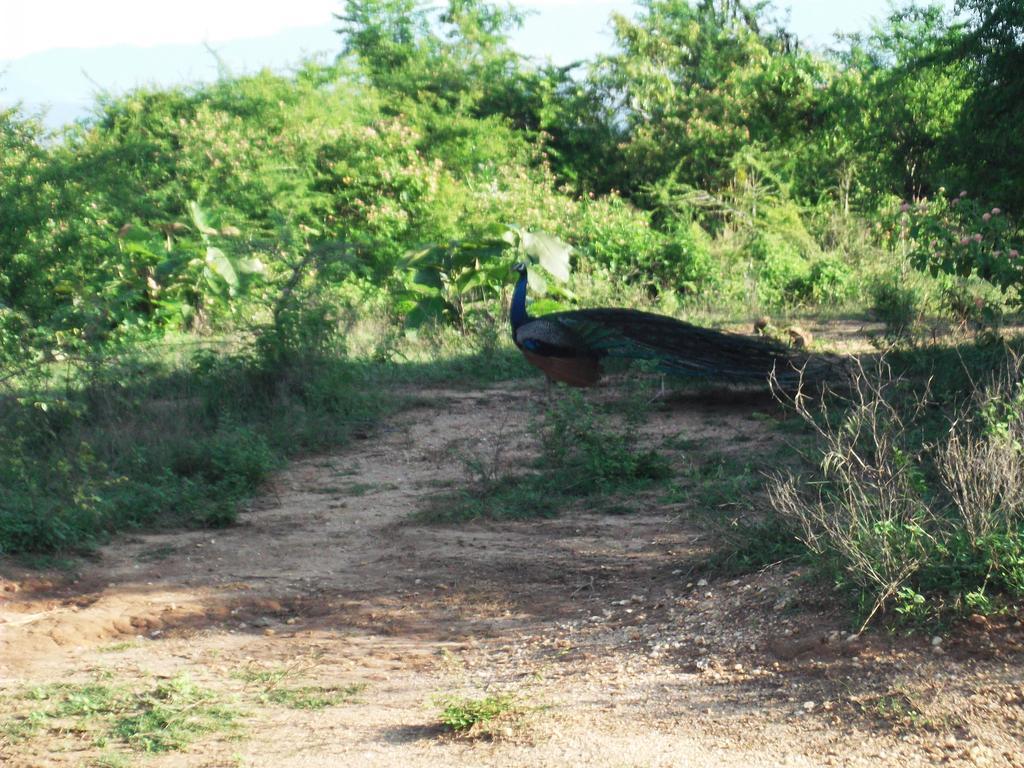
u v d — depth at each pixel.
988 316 12.22
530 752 4.22
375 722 4.73
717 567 6.36
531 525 8.22
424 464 10.60
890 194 24.94
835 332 16.92
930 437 8.45
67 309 12.69
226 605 6.64
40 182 13.82
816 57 30.64
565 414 10.02
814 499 7.19
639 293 20.20
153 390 12.88
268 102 24.94
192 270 18.16
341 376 13.08
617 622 5.88
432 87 33.53
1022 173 13.23
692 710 4.47
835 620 5.03
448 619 6.32
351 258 14.44
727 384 12.91
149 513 8.65
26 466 8.89
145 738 4.61
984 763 3.78
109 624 6.29
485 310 17.28
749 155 27.66
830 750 3.99
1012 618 4.62
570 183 30.66
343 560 7.61
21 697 5.14
